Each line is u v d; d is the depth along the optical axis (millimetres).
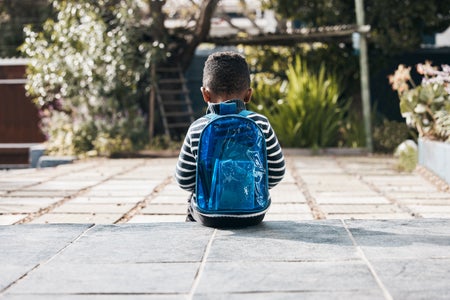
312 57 13102
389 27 12266
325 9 12438
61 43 12570
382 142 11805
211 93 3615
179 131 13734
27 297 2512
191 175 3633
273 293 2494
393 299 2406
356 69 12859
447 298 2412
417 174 8266
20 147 13258
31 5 14930
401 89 8461
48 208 5699
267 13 18266
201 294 2498
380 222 3844
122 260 3029
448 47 13688
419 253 3088
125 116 12320
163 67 13422
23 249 3273
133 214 5457
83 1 12391
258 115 3596
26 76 13164
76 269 2893
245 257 3039
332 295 2461
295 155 11477
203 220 3641
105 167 9633
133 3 12125
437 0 12344
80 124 11859
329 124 12086
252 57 13680
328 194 6531
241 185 3531
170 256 3080
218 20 18875
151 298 2471
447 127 7391
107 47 11930
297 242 3318
